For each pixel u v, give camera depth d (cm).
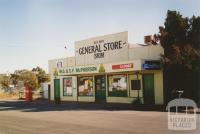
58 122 1772
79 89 3628
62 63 3909
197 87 2561
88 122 1716
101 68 2956
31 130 1506
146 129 1377
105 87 3256
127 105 2778
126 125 1530
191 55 2308
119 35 3083
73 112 2362
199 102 2538
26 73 6719
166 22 2444
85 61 3538
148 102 2783
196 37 2397
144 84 2827
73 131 1418
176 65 2355
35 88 6488
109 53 3206
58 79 3984
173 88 2594
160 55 2523
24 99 4625
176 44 2378
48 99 4200
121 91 3066
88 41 3488
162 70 2648
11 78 7538
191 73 2558
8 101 4244
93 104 3080
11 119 2022
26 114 2333
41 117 2080
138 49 2878
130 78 2964
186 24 2394
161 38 2447
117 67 2770
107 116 1981
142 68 2550
